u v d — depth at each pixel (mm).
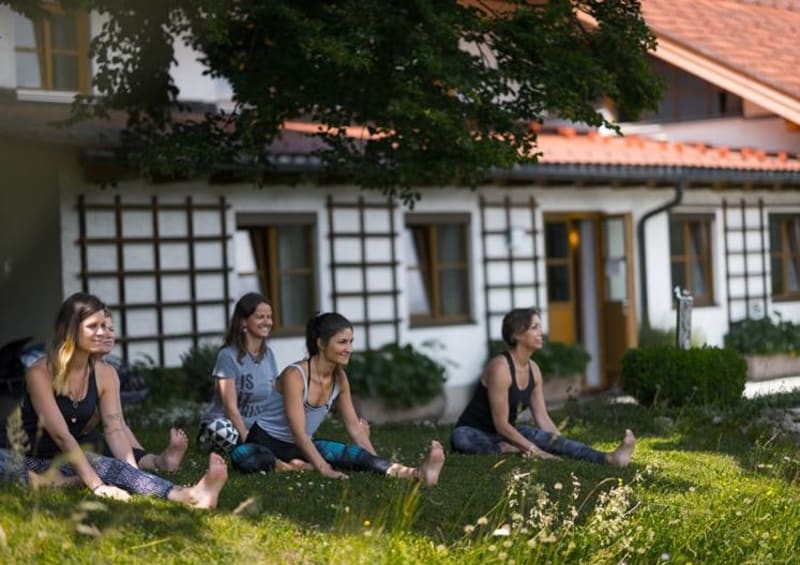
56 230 19281
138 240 19953
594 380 26172
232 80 16172
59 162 19188
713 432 16922
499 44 15641
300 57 15539
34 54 21500
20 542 8430
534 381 13773
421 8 14727
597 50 16266
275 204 21469
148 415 18266
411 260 23391
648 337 25703
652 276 26250
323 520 9664
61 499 9430
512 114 15781
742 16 30062
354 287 22375
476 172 15992
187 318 20438
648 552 9930
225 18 15055
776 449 15031
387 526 9766
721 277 27547
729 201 27766
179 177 19562
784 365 27531
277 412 12203
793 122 25594
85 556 8328
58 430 10164
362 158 16578
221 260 20812
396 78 14828
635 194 26078
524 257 24578
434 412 22422
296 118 16562
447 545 9414
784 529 11133
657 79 16281
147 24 16094
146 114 16891
